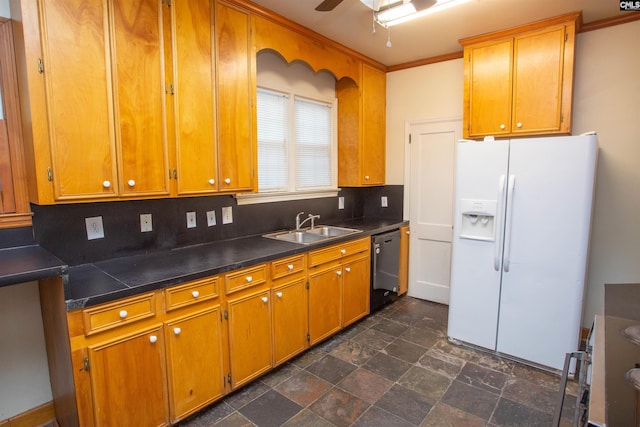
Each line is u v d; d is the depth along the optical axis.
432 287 3.83
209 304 1.98
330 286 2.84
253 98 2.46
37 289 1.92
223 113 2.28
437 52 3.43
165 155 2.01
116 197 1.84
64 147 1.66
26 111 1.65
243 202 2.87
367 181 3.76
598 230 2.90
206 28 2.15
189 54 2.08
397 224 3.70
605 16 2.66
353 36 3.00
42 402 1.97
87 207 2.02
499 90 2.96
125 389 1.65
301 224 3.28
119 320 1.61
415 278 3.96
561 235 2.38
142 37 1.87
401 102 3.87
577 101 2.88
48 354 1.94
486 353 2.74
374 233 3.33
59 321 1.60
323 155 3.64
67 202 1.68
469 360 2.64
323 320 2.80
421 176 3.81
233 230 2.83
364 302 3.28
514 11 2.56
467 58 3.08
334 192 3.76
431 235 3.79
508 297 2.60
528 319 2.54
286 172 3.26
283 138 3.20
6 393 1.86
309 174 3.50
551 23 2.69
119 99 1.81
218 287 2.00
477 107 3.08
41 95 1.58
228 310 2.06
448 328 2.91
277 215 3.18
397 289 3.81
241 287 2.13
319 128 3.56
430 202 3.78
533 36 2.78
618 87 2.74
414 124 3.80
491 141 2.57
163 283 1.74
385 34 2.97
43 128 1.59
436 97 3.62
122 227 2.17
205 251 2.38
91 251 2.05
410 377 2.42
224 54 2.26
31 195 1.75
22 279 1.35
